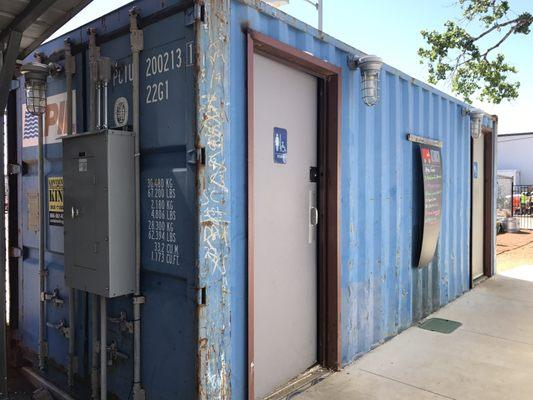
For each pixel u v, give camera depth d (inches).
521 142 1257.4
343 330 155.7
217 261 106.1
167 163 109.2
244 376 116.3
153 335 113.4
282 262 137.8
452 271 250.5
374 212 175.0
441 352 171.3
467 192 271.3
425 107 218.1
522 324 206.8
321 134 151.3
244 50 114.7
